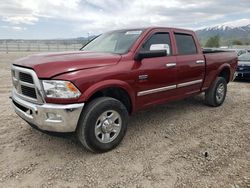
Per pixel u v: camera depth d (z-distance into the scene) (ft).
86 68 11.22
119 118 12.41
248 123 16.55
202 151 12.32
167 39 15.57
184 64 16.14
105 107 11.64
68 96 10.53
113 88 12.41
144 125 15.97
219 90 20.43
